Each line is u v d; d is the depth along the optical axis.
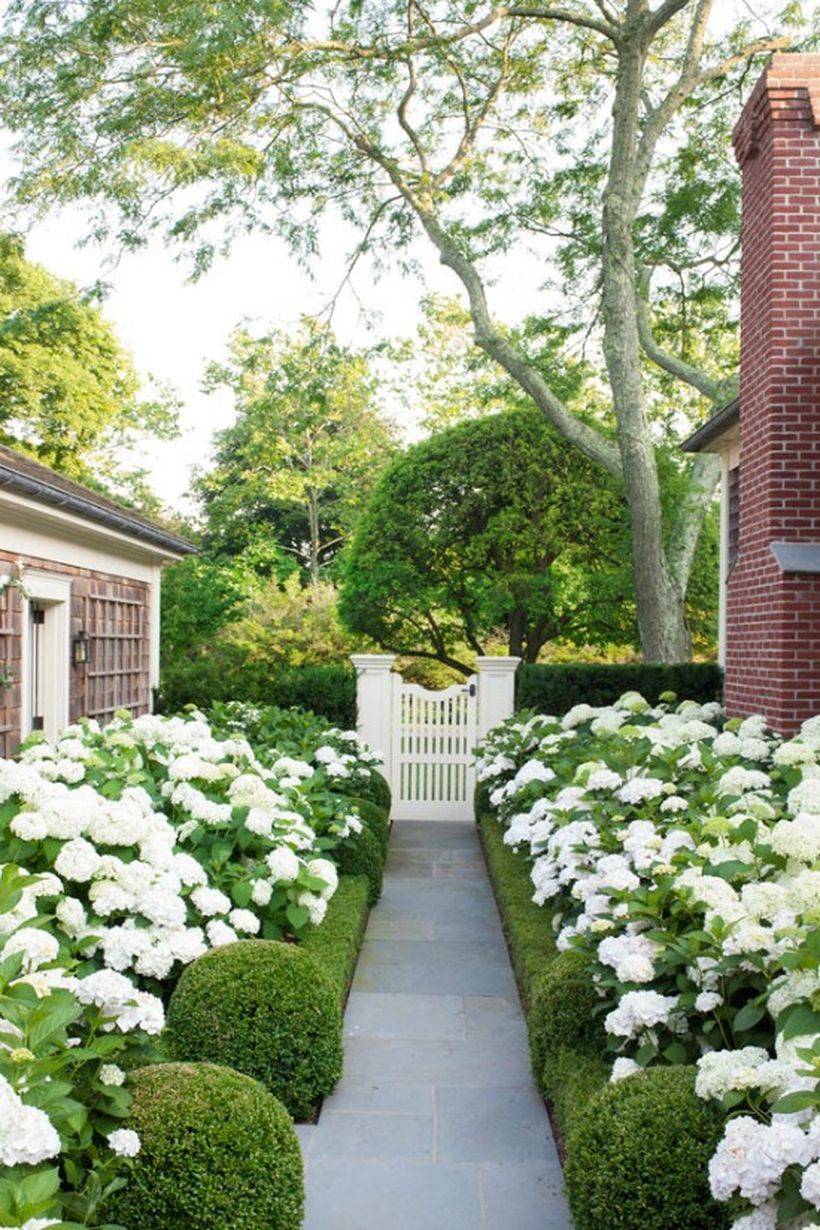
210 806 5.06
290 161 14.32
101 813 4.23
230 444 30.42
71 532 9.53
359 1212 3.54
